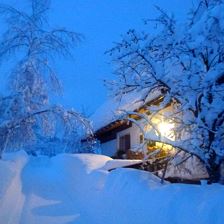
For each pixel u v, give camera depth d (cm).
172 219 597
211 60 791
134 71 860
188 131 789
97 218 827
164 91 878
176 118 809
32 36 1397
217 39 763
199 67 784
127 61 851
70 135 1471
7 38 1385
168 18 845
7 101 1332
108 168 1276
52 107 1366
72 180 1269
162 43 812
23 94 1326
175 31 812
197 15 892
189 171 857
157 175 970
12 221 812
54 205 966
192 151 758
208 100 773
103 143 2223
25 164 1495
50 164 1744
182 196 639
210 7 869
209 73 732
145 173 932
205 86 734
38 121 1367
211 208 534
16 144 1345
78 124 1389
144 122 912
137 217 705
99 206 902
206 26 768
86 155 1491
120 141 1916
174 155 817
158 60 827
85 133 1447
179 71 844
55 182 1257
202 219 529
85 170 1284
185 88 759
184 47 789
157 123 852
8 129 1297
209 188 654
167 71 868
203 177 891
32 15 1418
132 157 1605
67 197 1065
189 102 779
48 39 1400
